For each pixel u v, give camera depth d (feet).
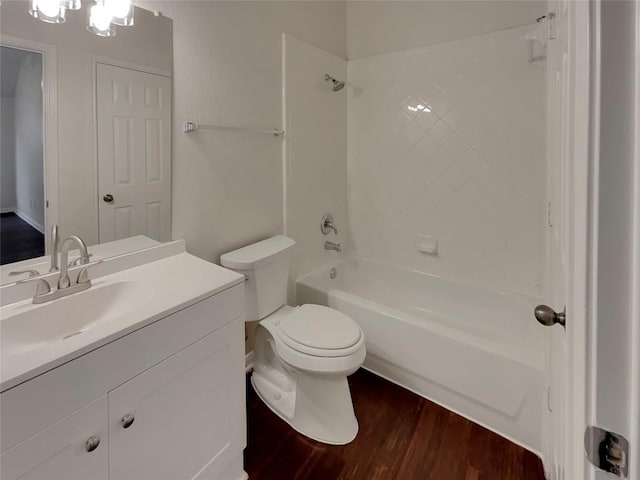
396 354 6.22
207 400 3.87
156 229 4.93
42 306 3.47
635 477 1.17
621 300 1.15
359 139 8.54
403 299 8.14
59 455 2.65
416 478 4.57
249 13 5.98
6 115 3.57
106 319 3.77
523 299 6.48
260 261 5.58
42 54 3.75
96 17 4.07
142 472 3.26
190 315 3.58
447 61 7.07
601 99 1.15
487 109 6.72
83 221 4.20
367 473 4.65
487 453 4.92
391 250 8.39
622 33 1.11
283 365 5.41
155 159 4.84
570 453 1.85
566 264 2.36
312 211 7.80
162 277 4.21
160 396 3.35
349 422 5.31
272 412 5.74
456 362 5.53
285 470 4.70
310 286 7.28
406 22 7.49
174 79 4.96
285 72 6.73
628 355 1.16
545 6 5.92
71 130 4.03
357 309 6.63
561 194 2.99
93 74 4.15
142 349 3.15
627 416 1.17
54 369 2.57
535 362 4.86
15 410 2.40
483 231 7.06
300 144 7.27
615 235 1.15
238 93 5.90
